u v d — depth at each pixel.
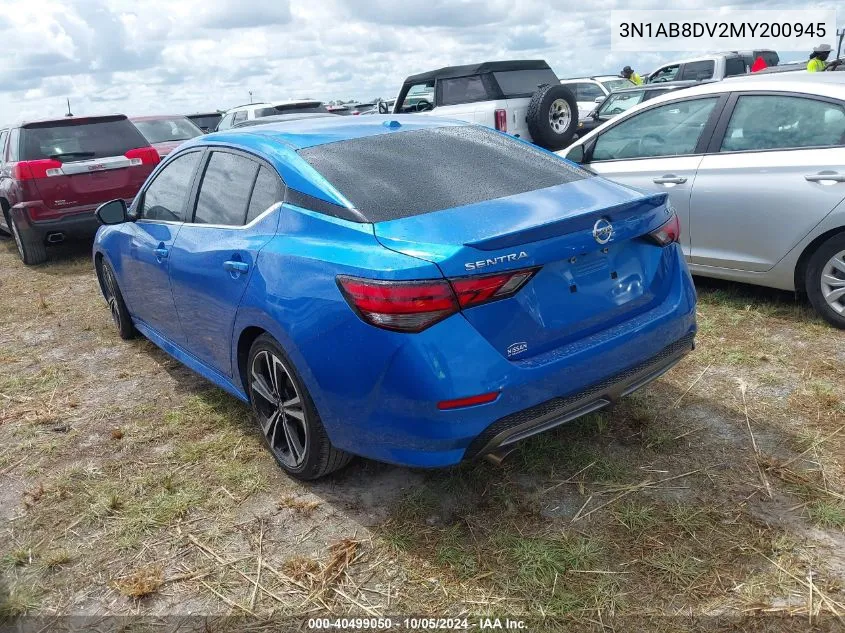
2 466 3.63
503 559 2.61
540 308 2.58
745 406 3.58
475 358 2.43
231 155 3.58
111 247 4.83
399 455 2.62
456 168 3.14
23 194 8.13
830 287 4.39
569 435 3.40
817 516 2.70
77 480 3.42
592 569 2.52
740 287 5.29
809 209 4.30
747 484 2.93
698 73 14.86
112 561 2.80
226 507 3.09
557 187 3.05
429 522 2.86
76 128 8.49
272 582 2.61
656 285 2.98
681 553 2.56
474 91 10.60
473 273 2.41
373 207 2.79
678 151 5.03
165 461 3.54
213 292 3.38
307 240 2.86
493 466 3.19
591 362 2.66
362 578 2.59
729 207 4.68
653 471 3.08
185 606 2.53
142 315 4.77
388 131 3.49
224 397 4.22
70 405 4.31
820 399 3.57
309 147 3.25
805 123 4.41
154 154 8.80
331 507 3.02
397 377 2.46
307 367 2.75
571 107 10.48
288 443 3.17
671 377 3.96
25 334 5.88
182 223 3.84
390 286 2.42
